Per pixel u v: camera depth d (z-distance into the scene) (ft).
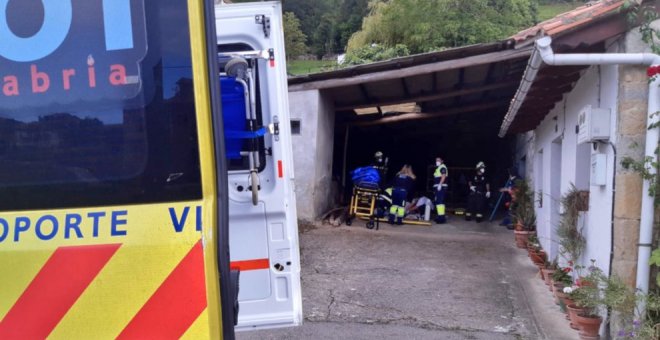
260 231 13.26
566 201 21.98
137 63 7.03
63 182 6.94
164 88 6.98
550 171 28.91
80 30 7.08
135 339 6.44
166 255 6.51
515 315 20.92
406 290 24.35
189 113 6.95
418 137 60.70
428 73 32.71
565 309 20.38
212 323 6.41
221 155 6.94
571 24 15.69
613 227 16.56
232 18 13.15
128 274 6.50
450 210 49.73
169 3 7.02
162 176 6.88
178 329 6.41
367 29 78.02
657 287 15.62
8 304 6.52
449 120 52.54
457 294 23.80
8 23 7.12
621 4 15.43
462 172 57.82
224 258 6.66
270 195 13.16
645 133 15.70
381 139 56.85
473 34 70.54
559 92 23.86
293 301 13.29
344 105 42.32
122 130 6.98
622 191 15.93
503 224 43.14
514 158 55.01
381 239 35.60
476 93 39.91
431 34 71.97
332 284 25.16
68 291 6.52
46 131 7.02
